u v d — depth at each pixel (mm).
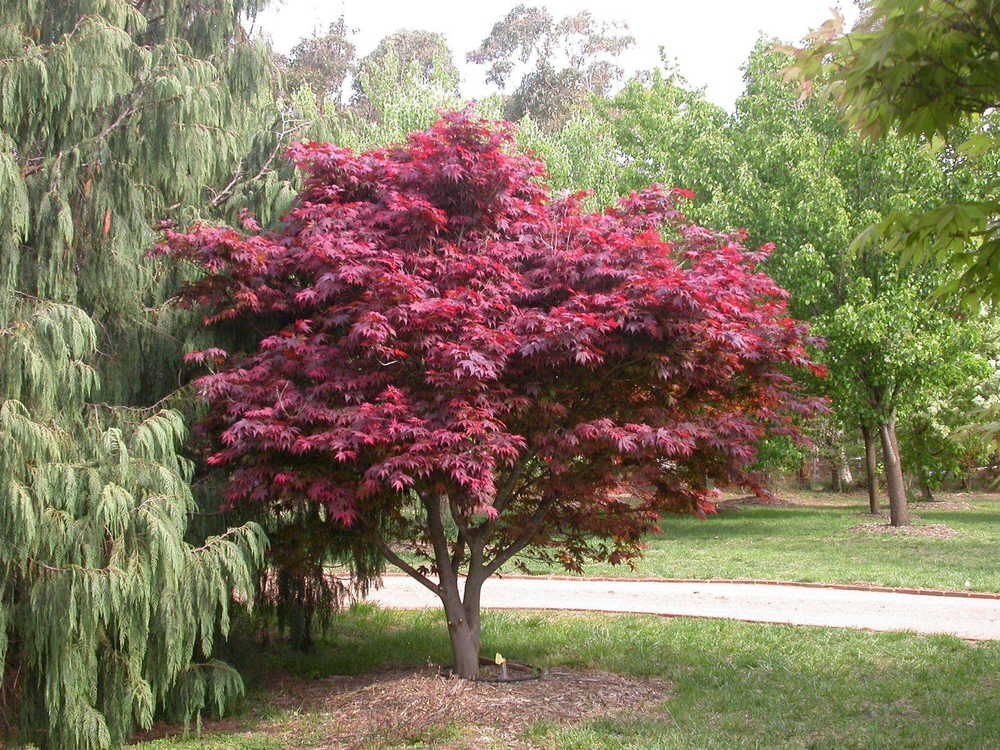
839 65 3234
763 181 18672
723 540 18406
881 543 16969
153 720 6871
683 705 6707
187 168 7066
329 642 9484
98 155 6555
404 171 7098
